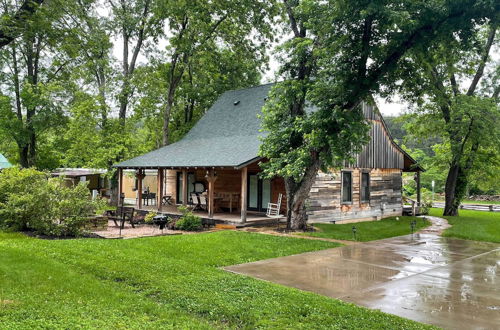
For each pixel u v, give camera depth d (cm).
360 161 2073
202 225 1662
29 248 970
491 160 2242
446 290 732
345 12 1123
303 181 1490
